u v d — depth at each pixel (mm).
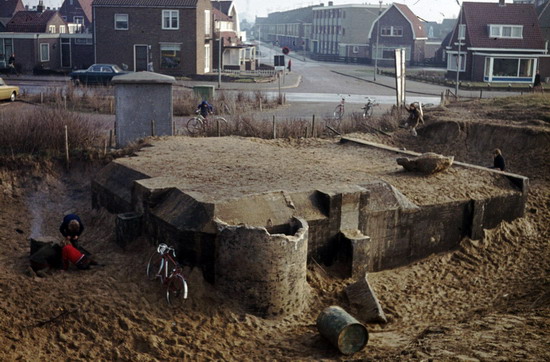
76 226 12836
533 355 9039
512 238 16562
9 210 16688
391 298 13312
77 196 18047
